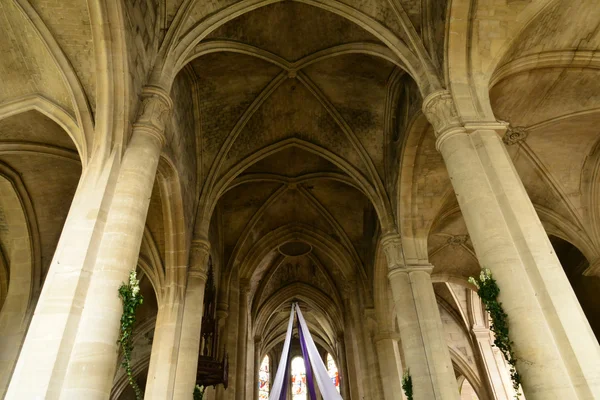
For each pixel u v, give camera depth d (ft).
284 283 96.43
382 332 64.39
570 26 36.04
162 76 34.06
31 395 20.17
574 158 51.49
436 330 44.65
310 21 46.75
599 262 50.83
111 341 23.03
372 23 40.16
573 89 42.11
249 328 85.81
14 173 44.91
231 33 45.27
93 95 31.48
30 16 30.07
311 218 75.61
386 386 61.36
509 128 46.37
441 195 51.57
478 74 34.47
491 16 34.47
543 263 25.11
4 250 50.96
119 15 29.45
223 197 69.00
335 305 94.48
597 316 59.16
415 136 47.16
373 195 54.90
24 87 34.06
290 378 126.72
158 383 40.47
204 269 47.88
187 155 47.75
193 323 44.39
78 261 24.20
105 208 26.50
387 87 51.49
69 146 41.98
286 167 66.49
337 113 55.42
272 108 56.18
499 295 25.21
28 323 44.62
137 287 24.91
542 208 54.80
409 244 49.80
